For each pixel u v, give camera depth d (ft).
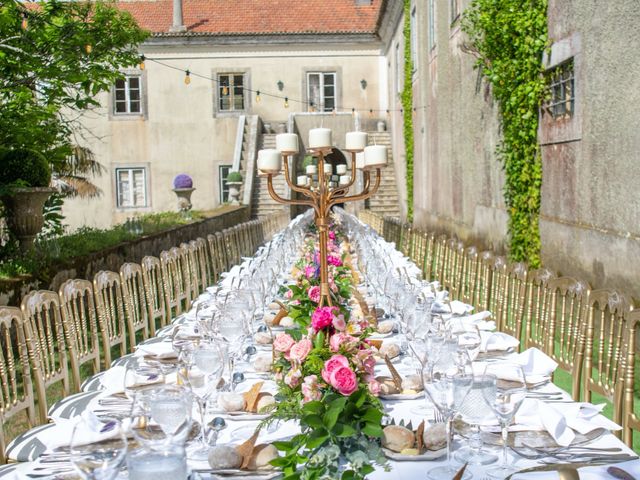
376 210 71.92
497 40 29.19
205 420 8.42
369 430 6.86
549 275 14.93
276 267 20.15
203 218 47.60
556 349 19.67
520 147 28.32
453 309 15.88
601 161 21.07
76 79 26.68
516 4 27.63
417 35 56.34
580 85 22.63
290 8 78.33
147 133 75.41
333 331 8.57
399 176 69.77
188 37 74.59
